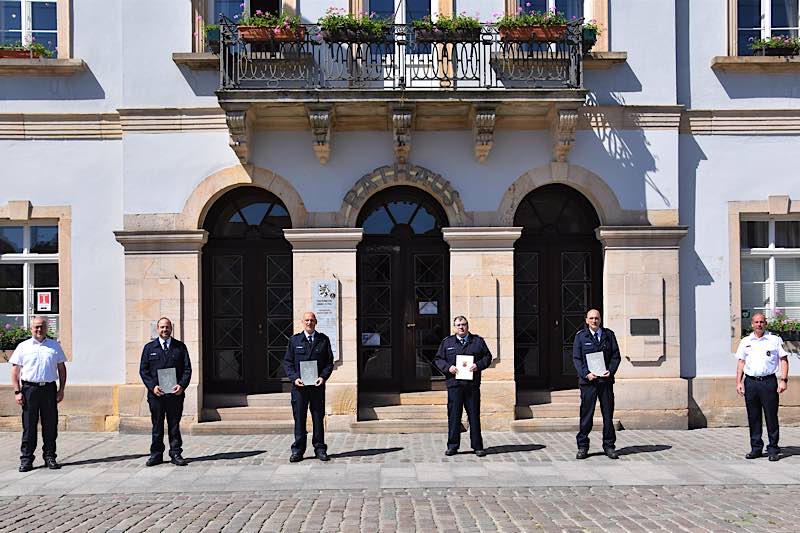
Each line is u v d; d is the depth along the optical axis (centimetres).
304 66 1020
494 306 1025
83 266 1055
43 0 1090
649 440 953
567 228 1098
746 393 852
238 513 637
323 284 1024
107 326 1050
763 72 1077
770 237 1089
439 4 1053
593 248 1091
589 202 1088
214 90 1034
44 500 693
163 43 1039
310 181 1036
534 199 1097
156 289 1023
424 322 1093
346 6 1048
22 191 1055
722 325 1061
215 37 1009
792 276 1088
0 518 629
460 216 1036
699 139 1071
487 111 978
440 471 786
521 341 1096
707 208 1066
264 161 1035
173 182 1033
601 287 1086
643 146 1047
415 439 961
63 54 1063
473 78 975
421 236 1093
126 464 838
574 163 1042
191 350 1023
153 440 833
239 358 1084
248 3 1070
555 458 848
